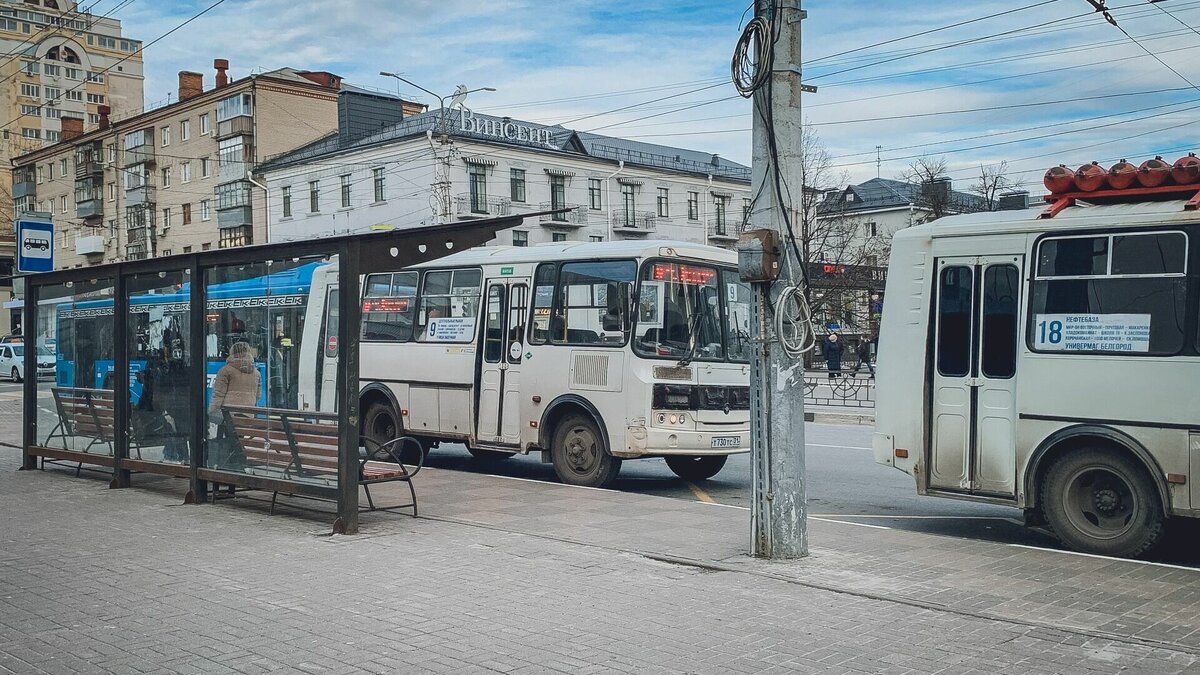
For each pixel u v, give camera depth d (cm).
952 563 807
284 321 1033
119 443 1230
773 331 820
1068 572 779
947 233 987
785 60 812
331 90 6238
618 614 655
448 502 1117
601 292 1284
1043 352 916
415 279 1529
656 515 1027
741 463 1630
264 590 719
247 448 1059
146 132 6700
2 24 10912
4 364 4531
